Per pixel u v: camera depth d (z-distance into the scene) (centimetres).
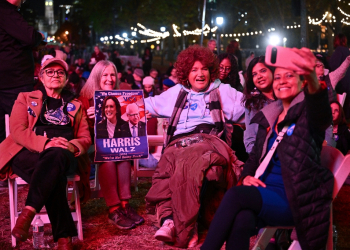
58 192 366
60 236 368
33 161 382
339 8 3409
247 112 414
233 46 1001
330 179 275
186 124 434
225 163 393
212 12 1939
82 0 5653
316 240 263
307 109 261
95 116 430
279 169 283
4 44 534
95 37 7394
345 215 466
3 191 550
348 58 485
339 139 526
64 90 425
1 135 557
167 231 382
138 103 442
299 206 263
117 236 414
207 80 438
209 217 414
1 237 415
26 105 406
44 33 564
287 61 239
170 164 401
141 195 543
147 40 5988
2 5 528
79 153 391
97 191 476
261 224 276
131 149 434
